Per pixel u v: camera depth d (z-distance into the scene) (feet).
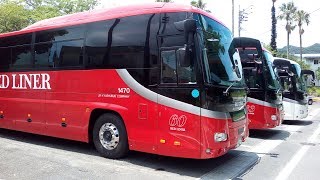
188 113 24.89
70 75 31.37
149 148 26.63
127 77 27.76
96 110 29.78
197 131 24.57
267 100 41.91
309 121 62.34
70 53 31.63
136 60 27.45
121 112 27.94
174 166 27.66
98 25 29.99
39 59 34.04
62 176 24.12
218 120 24.80
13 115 36.52
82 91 30.50
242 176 25.68
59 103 32.12
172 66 25.75
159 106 26.09
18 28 84.58
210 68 25.40
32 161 27.86
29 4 88.58
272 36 123.13
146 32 27.17
